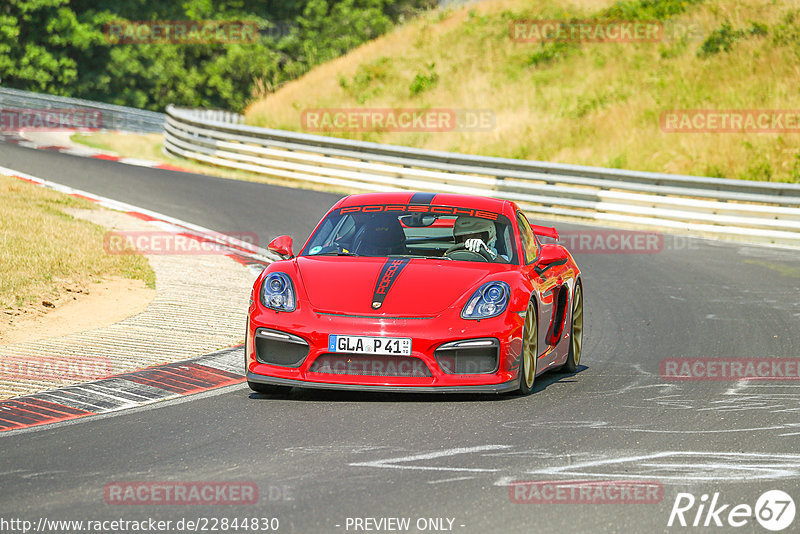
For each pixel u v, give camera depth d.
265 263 46.78
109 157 89.00
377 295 24.09
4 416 22.67
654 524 15.16
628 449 19.66
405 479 17.34
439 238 28.62
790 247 60.84
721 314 39.38
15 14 170.00
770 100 89.12
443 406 23.44
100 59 179.88
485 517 15.32
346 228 28.08
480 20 122.06
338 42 187.88
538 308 25.73
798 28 99.25
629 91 97.88
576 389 26.17
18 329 32.28
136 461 18.73
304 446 19.69
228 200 66.88
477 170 76.12
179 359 28.72
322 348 23.33
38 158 80.81
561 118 96.19
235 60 186.75
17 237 43.84
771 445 20.27
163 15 192.12
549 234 33.00
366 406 23.39
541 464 18.42
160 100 188.25
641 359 31.14
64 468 18.30
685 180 67.19
